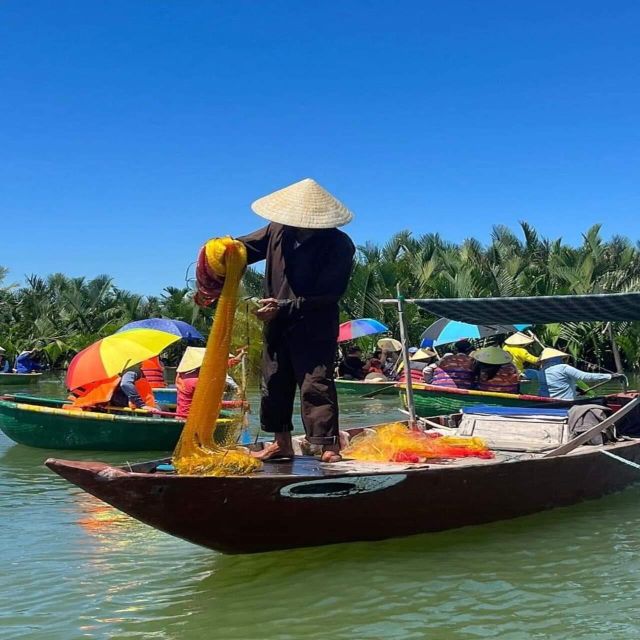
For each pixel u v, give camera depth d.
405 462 5.66
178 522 4.50
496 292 23.81
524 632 3.99
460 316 8.21
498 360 12.78
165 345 9.52
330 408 5.14
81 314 32.53
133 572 4.96
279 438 5.43
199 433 4.66
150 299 34.41
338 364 19.39
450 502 5.34
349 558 5.12
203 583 4.72
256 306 5.08
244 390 5.27
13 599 4.51
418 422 8.20
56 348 29.25
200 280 4.94
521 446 6.94
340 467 5.18
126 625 4.12
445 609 4.29
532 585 4.65
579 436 6.38
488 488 5.50
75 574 4.94
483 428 7.43
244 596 4.50
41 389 21.16
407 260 26.53
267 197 5.13
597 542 5.50
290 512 4.73
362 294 24.09
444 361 13.05
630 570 4.92
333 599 4.44
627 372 23.34
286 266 5.06
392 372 18.89
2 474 8.38
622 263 25.45
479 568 4.93
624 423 7.84
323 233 5.04
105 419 9.56
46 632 4.04
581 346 22.42
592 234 26.34
